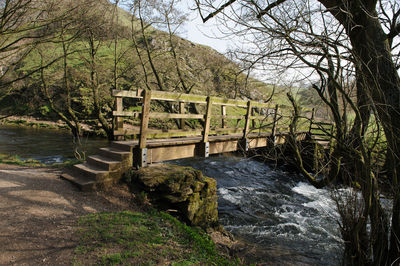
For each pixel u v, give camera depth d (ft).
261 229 22.59
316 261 17.51
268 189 35.19
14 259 10.00
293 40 10.11
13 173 20.06
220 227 20.58
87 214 14.51
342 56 10.17
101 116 42.45
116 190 17.74
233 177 39.91
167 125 61.21
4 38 28.25
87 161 20.06
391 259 10.76
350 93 10.84
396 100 10.36
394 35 11.04
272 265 16.34
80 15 29.14
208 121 22.88
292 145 14.97
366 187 10.31
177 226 15.37
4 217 12.87
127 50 43.91
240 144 27.50
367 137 10.82
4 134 58.03
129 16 43.65
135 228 13.75
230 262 13.93
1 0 25.58
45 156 42.04
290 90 14.29
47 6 27.09
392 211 10.53
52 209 14.43
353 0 10.37
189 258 12.17
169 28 40.83
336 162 12.73
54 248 11.04
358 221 10.93
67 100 39.29
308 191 35.53
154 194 17.97
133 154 19.29
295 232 22.33
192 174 19.38
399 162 10.32
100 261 10.50
